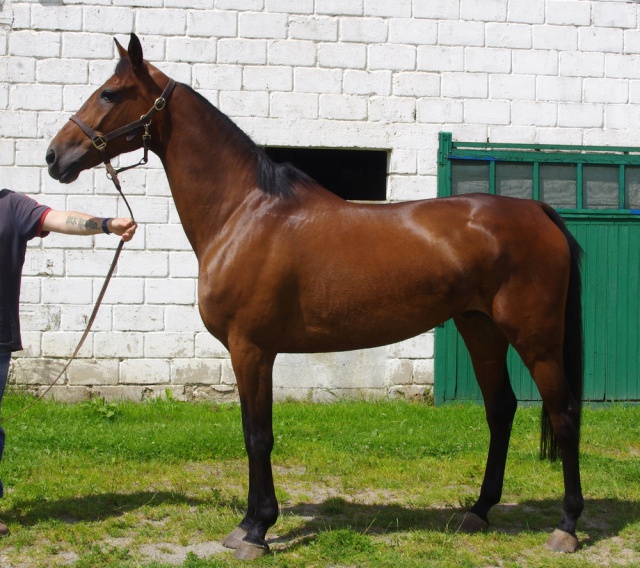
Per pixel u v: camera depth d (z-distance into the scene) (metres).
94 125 3.69
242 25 7.19
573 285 3.82
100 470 4.91
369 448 5.52
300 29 7.23
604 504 4.32
